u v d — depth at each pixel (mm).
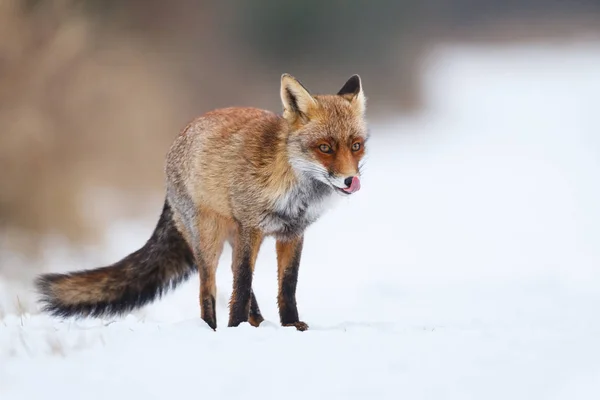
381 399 6949
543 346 8609
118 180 25422
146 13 40500
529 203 29891
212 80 45500
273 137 10977
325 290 17469
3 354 8570
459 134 49312
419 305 15188
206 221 11492
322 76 56906
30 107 21422
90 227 21625
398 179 35406
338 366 7848
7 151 20875
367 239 24453
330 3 58531
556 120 52875
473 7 101062
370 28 60906
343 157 10656
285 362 7988
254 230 11039
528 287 17141
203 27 46250
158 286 12484
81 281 12055
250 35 54750
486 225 26234
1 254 19688
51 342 8836
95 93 23719
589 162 38938
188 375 7613
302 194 11016
